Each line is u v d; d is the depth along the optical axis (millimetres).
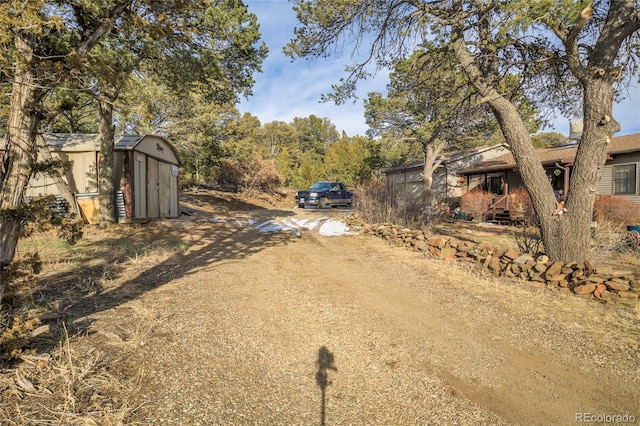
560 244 5934
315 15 7203
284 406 2414
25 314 3629
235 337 3457
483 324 3910
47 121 2854
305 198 21578
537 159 6328
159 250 7449
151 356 2979
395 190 12039
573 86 8062
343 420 2291
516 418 2338
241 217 15078
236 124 23938
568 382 2777
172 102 17906
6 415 2139
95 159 11109
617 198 11664
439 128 14734
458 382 2762
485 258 6602
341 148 39344
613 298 4746
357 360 3088
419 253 7953
